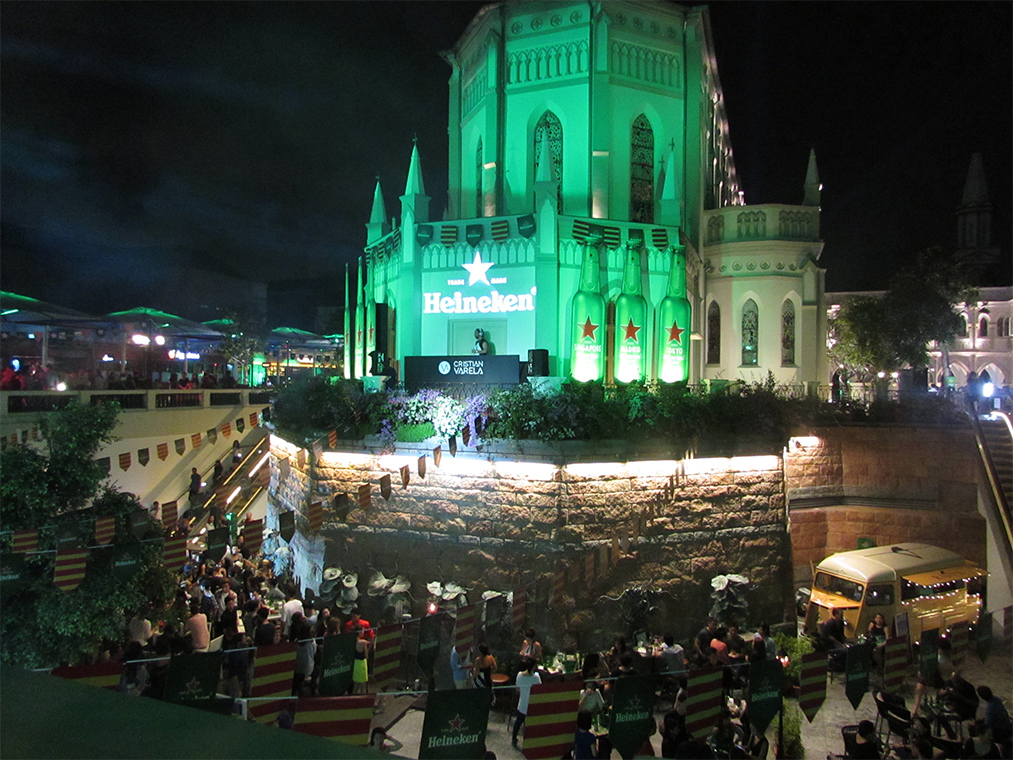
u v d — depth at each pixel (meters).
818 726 15.54
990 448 25.73
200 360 44.66
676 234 26.34
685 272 26.66
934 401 26.78
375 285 31.06
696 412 20.12
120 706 2.07
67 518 13.73
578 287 24.77
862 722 12.05
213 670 7.29
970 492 24.86
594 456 18.33
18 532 12.36
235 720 1.99
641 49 27.81
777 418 21.98
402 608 18.38
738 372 31.75
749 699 8.64
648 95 27.89
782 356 31.50
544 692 6.86
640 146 28.33
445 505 19.20
